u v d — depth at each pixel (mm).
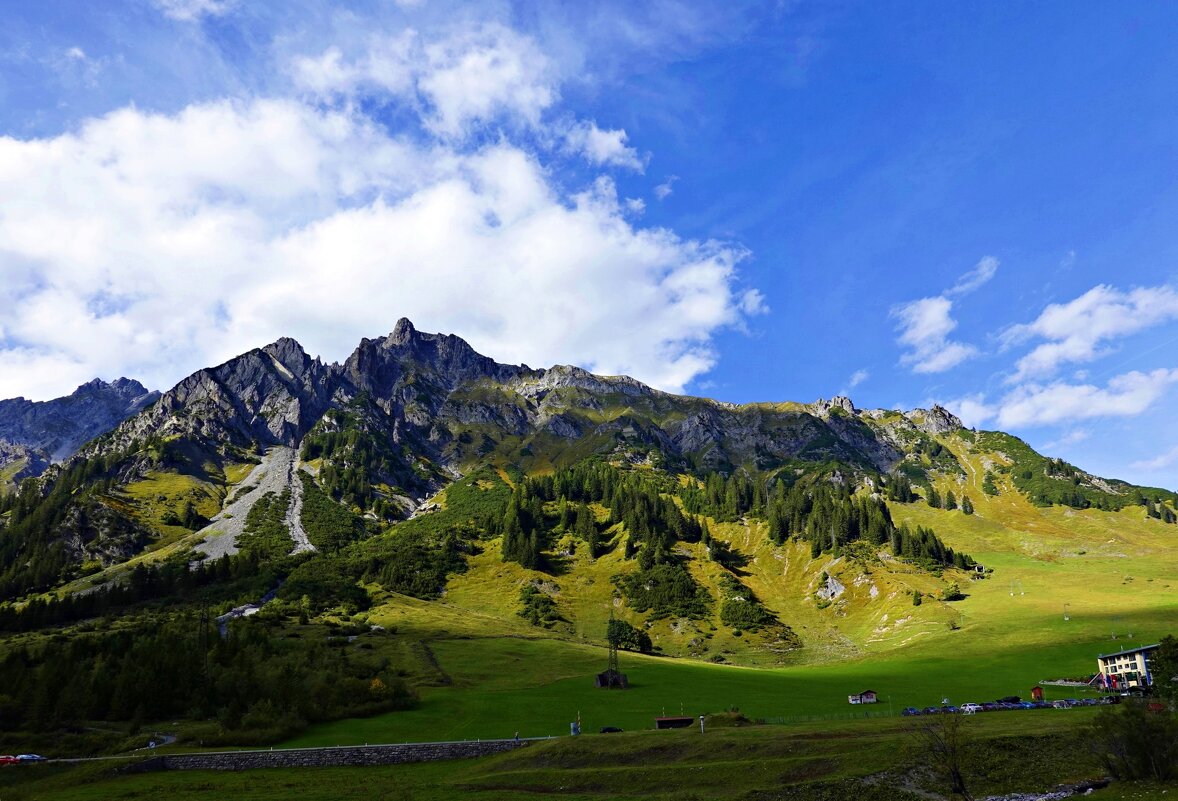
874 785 62562
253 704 115188
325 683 124562
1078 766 64062
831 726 83812
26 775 86938
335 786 78812
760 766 69875
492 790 75000
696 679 148125
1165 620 177000
